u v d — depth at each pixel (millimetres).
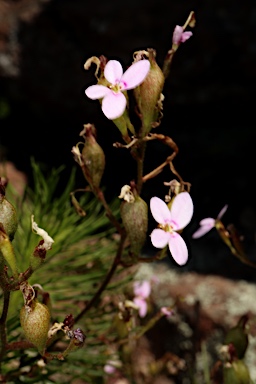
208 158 458
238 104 448
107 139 470
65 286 274
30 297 194
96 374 272
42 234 191
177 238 207
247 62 427
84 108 460
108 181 463
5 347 215
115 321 253
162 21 433
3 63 469
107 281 238
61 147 484
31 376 250
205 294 369
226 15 429
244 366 245
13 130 493
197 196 448
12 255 189
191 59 429
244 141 454
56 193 453
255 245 410
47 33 459
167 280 381
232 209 441
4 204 193
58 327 203
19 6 478
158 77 210
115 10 439
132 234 218
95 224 277
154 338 370
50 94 462
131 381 290
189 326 362
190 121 461
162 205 209
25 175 469
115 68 206
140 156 218
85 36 448
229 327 352
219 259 398
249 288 372
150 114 212
